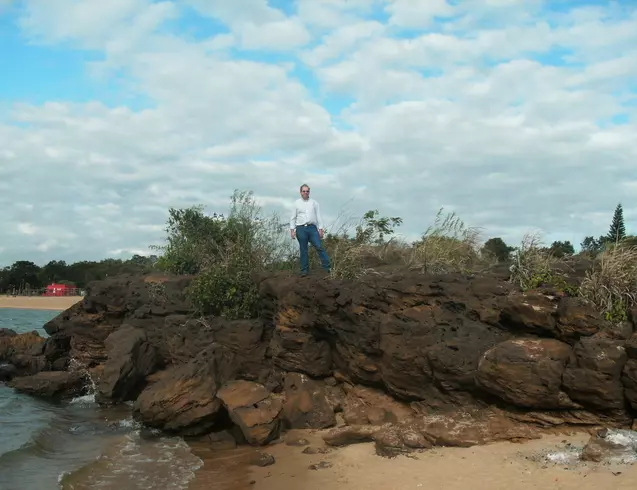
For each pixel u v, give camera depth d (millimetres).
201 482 10258
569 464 8469
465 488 8297
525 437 9781
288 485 9617
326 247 16891
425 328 11477
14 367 20719
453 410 11078
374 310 12711
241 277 16797
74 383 18844
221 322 15820
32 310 74625
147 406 12969
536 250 12055
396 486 8742
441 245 14562
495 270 13297
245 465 10938
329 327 13609
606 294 10312
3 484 10320
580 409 9758
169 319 17125
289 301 14102
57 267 111688
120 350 17125
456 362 10750
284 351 14297
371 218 17250
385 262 16062
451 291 11828
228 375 14258
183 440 12930
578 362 9641
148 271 22578
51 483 10422
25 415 15836
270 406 12289
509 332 11133
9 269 110312
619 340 9531
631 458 8234
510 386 9953
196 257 20891
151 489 10023
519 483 8141
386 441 10430
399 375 11773
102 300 20016
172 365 17891
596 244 14172
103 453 12156
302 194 15320
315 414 12758
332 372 14211
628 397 9195
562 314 10180
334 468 10062
